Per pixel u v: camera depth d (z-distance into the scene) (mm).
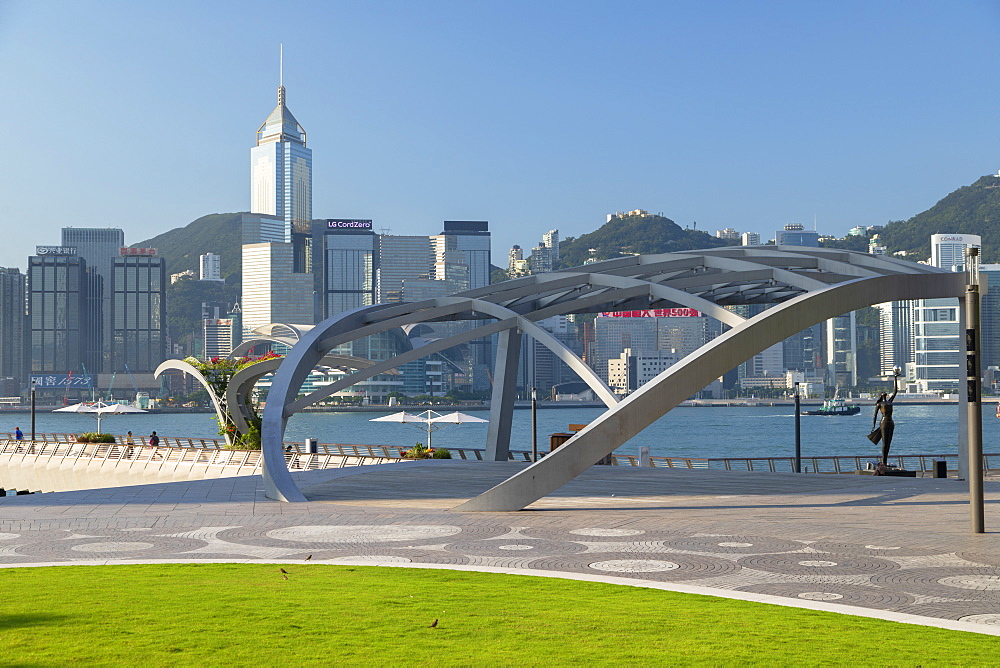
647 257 48250
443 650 10844
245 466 52250
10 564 17891
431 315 46750
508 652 10781
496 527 23953
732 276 41812
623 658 10570
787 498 30875
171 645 10891
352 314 44688
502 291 47781
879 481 36938
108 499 30766
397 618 12609
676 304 48531
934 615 13773
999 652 11023
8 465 69812
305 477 39656
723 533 22766
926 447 180875
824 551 19969
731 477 39125
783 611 13414
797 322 31156
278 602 13672
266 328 156250
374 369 42938
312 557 19125
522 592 14852
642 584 15734
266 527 23859
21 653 10469
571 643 11266
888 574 17250
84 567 17375
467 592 14797
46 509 27703
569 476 27984
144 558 18938
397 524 24547
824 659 10602
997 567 18016
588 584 15703
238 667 9977
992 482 36188
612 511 27469
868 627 12359
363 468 44688
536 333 43625
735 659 10570
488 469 43938
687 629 12102
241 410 65250
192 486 35781
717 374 29672
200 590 14711
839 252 45000
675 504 29266
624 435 28422
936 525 24047
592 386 38375
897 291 33469
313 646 10945
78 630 11656
